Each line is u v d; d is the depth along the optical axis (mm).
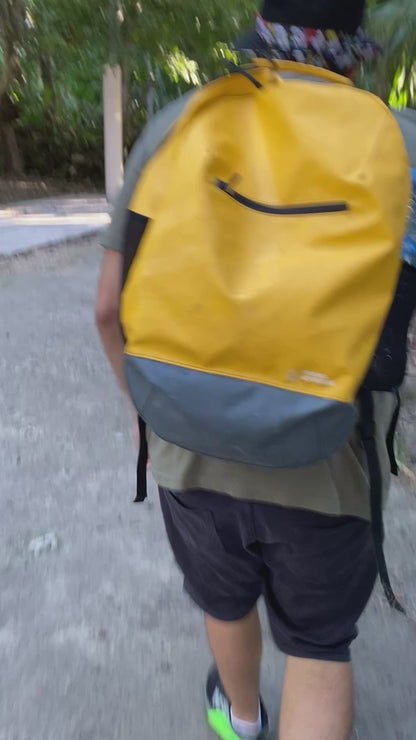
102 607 2648
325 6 1402
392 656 2420
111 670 2361
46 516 3213
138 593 2725
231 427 1285
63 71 13844
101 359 5191
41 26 11086
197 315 1290
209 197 1293
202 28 10297
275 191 1319
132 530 3115
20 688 2283
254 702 1992
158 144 1433
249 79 1369
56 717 2180
